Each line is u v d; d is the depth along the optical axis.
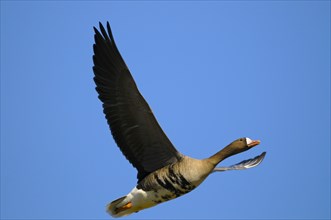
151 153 15.29
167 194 15.26
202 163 15.33
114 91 14.86
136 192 15.29
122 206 15.31
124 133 15.12
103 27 14.80
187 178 15.09
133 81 14.57
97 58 14.98
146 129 14.98
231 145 15.78
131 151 15.30
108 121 15.05
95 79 15.02
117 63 14.68
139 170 15.46
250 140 15.92
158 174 15.20
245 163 18.14
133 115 14.90
